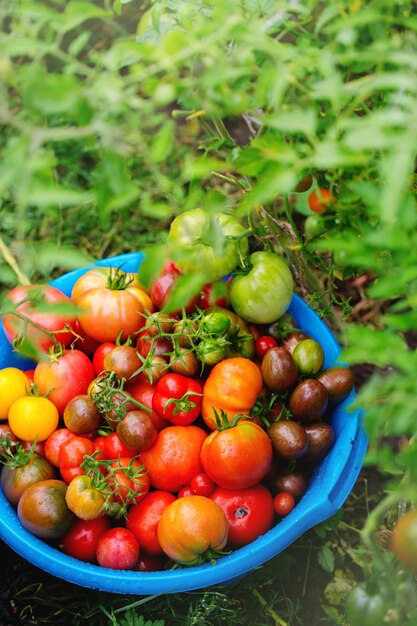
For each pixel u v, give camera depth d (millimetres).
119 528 1146
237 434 1117
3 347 1249
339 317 1427
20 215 897
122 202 933
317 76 994
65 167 1595
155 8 1062
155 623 1191
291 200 1519
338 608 1299
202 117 1186
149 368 1157
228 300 1251
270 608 1279
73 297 1261
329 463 1169
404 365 899
